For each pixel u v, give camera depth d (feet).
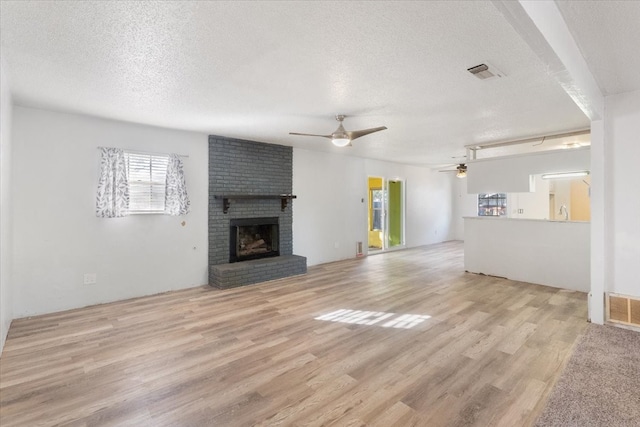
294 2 5.77
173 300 14.06
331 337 10.16
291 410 6.64
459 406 6.74
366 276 18.60
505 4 4.61
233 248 17.83
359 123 14.34
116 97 10.91
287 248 20.45
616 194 10.97
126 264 14.32
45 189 12.42
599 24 6.65
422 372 8.07
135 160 14.46
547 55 6.18
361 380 7.73
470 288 15.90
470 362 8.55
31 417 6.44
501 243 18.17
